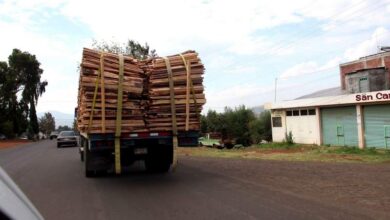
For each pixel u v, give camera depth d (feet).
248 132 172.04
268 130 158.10
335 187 35.70
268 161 61.62
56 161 69.87
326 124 111.04
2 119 260.62
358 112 99.55
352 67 121.49
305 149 100.07
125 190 35.53
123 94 37.24
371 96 94.12
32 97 288.30
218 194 32.83
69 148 120.98
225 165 55.26
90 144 37.19
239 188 35.65
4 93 261.85
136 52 132.36
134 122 37.68
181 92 38.70
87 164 42.60
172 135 38.78
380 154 78.07
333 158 70.08
